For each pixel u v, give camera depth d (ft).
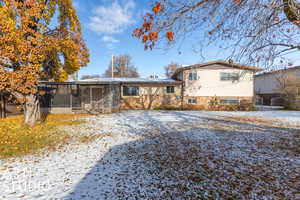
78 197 7.39
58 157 12.29
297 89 50.08
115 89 45.21
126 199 7.26
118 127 23.79
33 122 23.58
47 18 22.45
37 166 10.69
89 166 10.71
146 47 9.23
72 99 42.19
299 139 17.39
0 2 18.34
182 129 22.47
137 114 39.19
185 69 49.90
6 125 23.29
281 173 9.83
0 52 16.96
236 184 8.57
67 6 24.76
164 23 8.75
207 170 10.19
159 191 7.89
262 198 7.37
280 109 52.08
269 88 69.41
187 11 8.84
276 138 17.87
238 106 49.21
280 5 8.57
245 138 17.85
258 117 34.12
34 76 21.03
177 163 11.23
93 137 18.17
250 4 8.73
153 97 51.26
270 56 11.75
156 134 19.65
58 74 29.43
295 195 7.59
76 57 27.55
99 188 8.13
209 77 49.85
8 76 18.31
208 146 15.05
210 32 10.27
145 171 10.02
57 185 8.40
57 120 29.66
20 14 19.12
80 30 27.73
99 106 45.27
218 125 25.38
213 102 49.83
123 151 13.69
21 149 13.88
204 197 7.45
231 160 11.80
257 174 9.70
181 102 51.42
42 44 20.58
